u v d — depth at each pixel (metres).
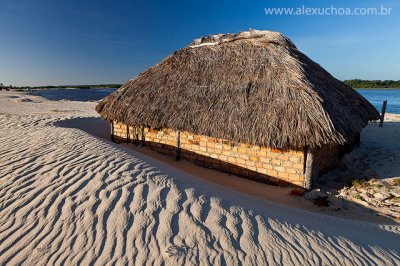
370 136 12.98
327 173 7.89
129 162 6.03
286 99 6.88
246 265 3.01
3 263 3.00
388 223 5.12
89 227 3.58
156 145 9.73
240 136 7.00
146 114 9.02
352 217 5.44
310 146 6.38
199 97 8.40
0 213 3.96
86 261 3.01
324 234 3.89
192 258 3.05
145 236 3.40
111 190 4.52
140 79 10.41
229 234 3.53
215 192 4.98
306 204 6.05
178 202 4.23
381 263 3.35
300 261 3.17
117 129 10.80
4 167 5.71
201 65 9.34
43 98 39.12
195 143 8.65
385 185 6.82
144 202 4.16
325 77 8.99
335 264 3.21
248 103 7.39
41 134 9.02
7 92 48.09
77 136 8.63
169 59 10.16
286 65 7.68
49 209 4.01
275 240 3.52
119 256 3.07
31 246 3.26
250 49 8.79
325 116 6.32
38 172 5.38
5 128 11.20
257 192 6.79
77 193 4.45
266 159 7.33
